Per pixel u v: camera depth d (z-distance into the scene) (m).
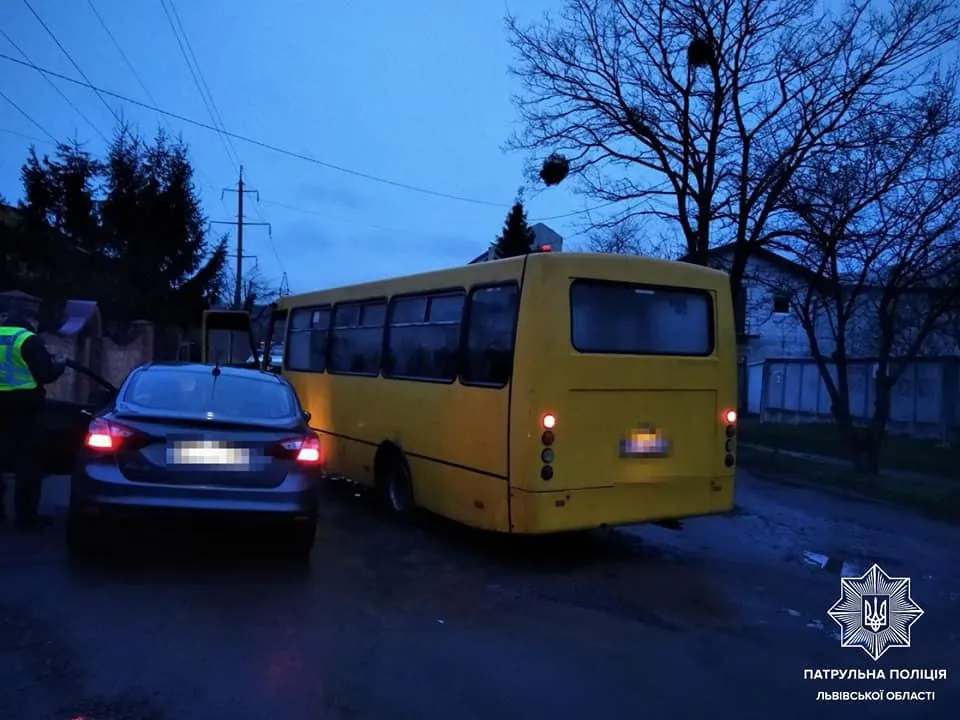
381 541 8.08
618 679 4.73
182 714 4.01
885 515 10.17
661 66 17.61
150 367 7.34
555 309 7.04
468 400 7.65
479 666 4.83
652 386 7.42
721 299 7.88
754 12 16.52
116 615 5.39
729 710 4.36
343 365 10.55
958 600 6.68
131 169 25.31
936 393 19.00
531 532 6.90
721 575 7.26
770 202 15.50
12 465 7.72
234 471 6.29
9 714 3.94
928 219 12.20
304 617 5.57
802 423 23.09
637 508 7.36
